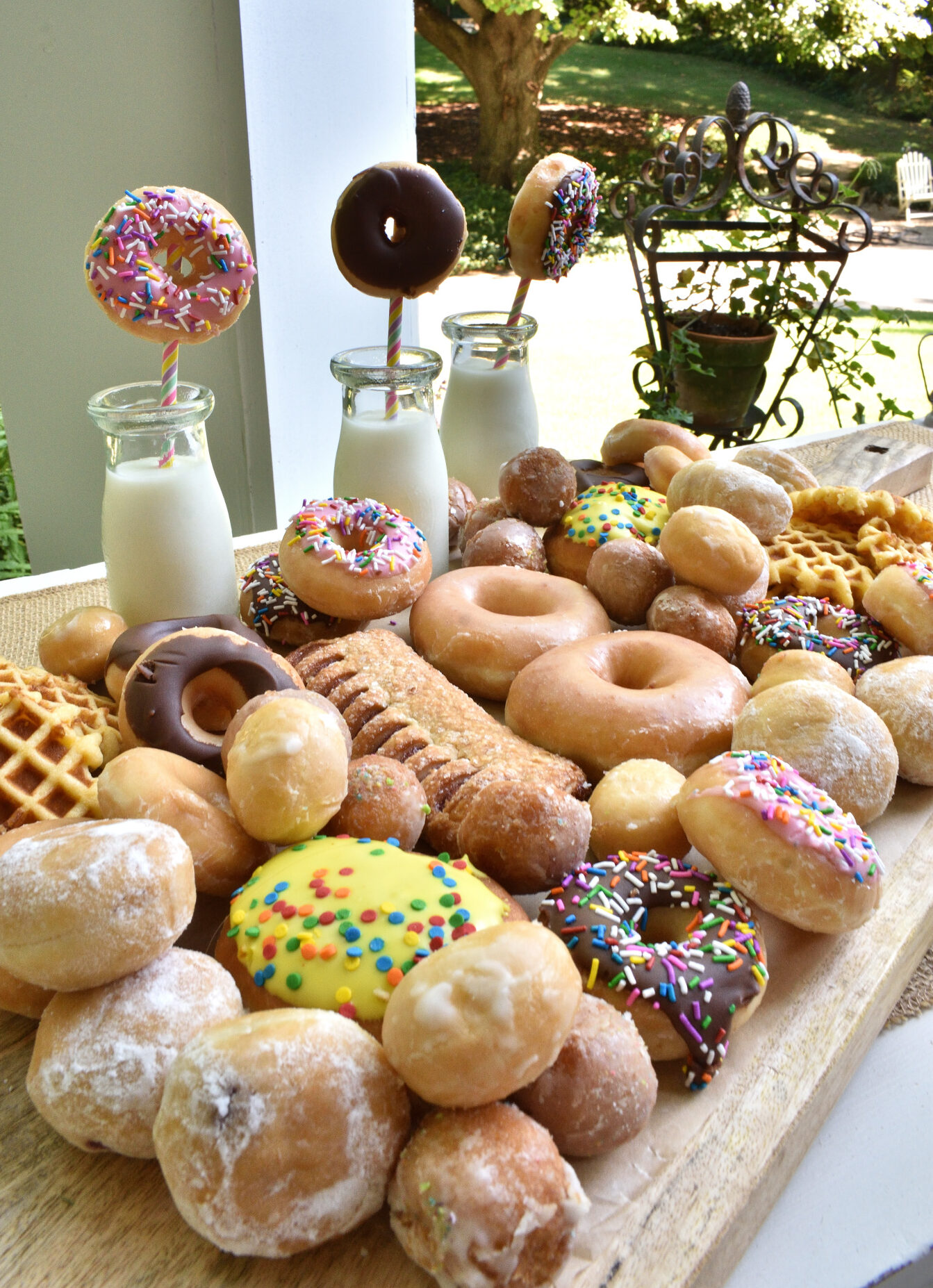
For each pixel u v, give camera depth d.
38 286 0.86
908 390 1.58
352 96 0.84
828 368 1.08
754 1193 0.39
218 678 0.51
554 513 0.64
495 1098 0.36
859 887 0.43
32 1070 0.38
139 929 0.38
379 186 0.58
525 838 0.44
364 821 0.46
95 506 0.96
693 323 1.07
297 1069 0.36
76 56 0.78
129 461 0.57
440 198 0.58
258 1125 0.35
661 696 0.52
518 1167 0.35
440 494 0.65
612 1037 0.38
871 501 0.65
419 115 2.39
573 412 1.50
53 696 0.52
